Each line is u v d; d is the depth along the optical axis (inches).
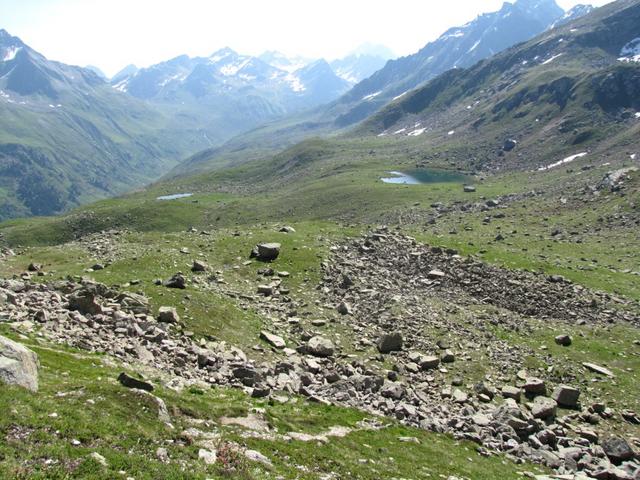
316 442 1054.4
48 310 1473.9
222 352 1569.9
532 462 1278.3
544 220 5187.0
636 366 1958.7
